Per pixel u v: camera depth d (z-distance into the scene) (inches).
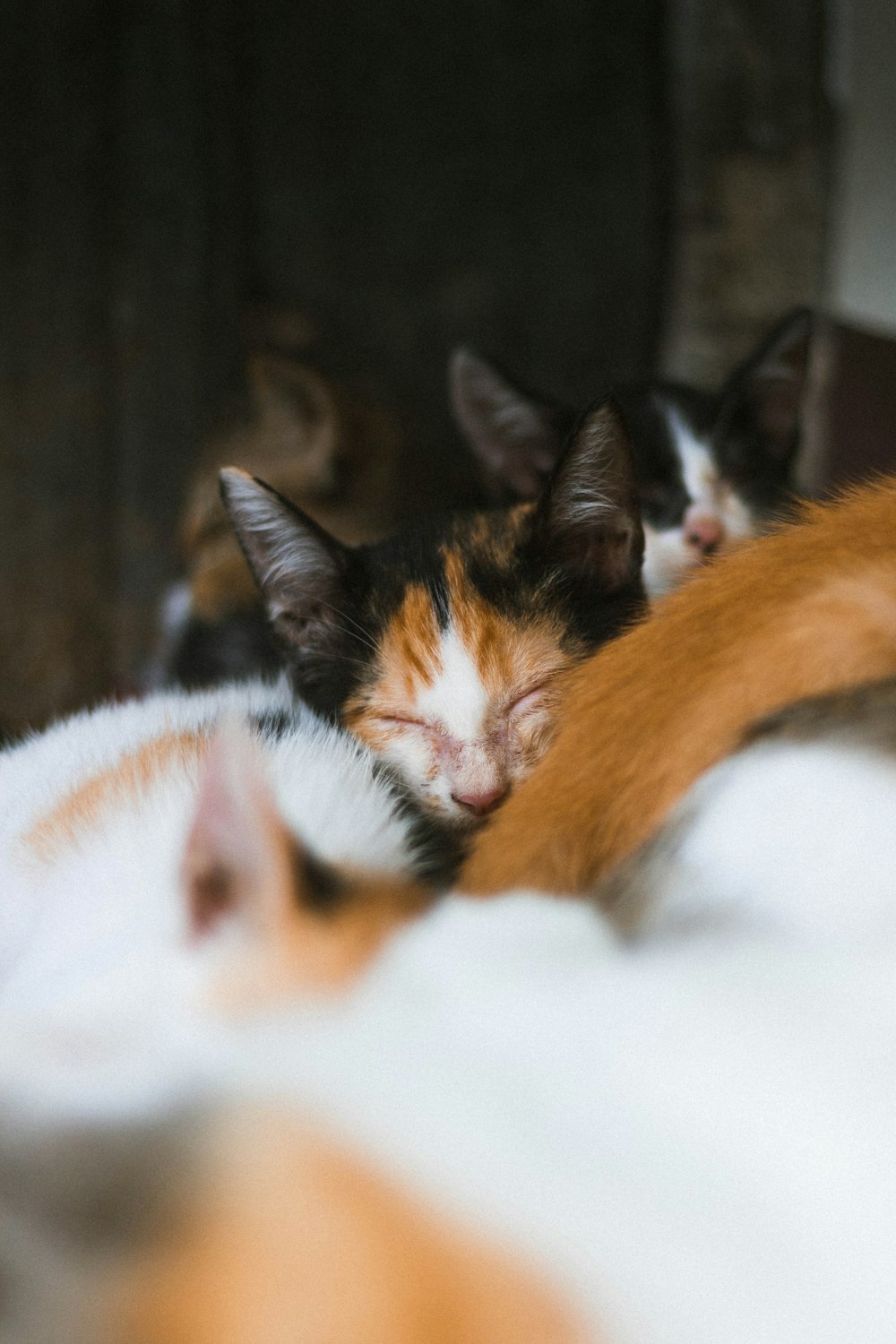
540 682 18.0
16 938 13.9
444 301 34.6
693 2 32.4
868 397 30.4
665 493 23.2
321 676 18.7
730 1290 8.3
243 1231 8.5
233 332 34.0
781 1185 8.8
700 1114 9.1
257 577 19.0
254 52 33.1
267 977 10.9
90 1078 9.8
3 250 32.6
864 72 33.0
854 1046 9.7
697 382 33.4
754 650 13.1
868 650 12.7
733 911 11.8
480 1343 8.0
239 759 11.4
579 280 34.4
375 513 30.8
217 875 11.5
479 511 20.8
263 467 30.9
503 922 11.7
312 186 33.9
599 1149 8.9
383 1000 10.4
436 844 15.1
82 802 15.3
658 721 13.3
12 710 33.1
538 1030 9.9
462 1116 9.0
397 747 17.8
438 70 33.6
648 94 33.6
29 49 32.0
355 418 31.6
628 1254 8.4
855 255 33.8
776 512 22.6
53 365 33.2
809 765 12.1
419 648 18.2
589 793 13.4
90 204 32.9
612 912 12.2
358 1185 8.6
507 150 34.0
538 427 24.2
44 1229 8.9
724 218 33.0
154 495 34.1
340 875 12.1
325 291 34.4
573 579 18.6
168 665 27.1
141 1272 8.5
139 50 32.5
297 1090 9.2
